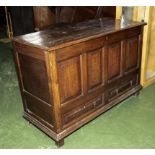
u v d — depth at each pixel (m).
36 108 2.43
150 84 3.53
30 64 2.19
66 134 2.31
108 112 2.89
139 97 3.20
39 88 2.23
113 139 2.41
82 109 2.44
